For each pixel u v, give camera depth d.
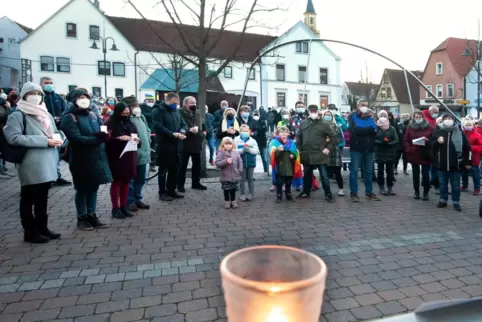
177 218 5.98
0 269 3.98
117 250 4.56
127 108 5.78
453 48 50.31
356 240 4.98
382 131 7.95
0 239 4.91
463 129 8.16
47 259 4.26
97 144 5.11
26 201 4.72
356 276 3.84
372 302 3.29
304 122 7.49
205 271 3.95
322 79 46.50
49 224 5.59
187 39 10.52
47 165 4.67
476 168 8.08
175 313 3.10
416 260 4.28
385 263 4.19
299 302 0.71
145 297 3.38
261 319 0.71
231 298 0.75
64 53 38.12
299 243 4.86
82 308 3.18
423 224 5.75
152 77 21.61
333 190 8.44
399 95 56.28
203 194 7.71
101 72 39.00
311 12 69.56
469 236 5.16
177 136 6.90
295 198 7.53
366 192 7.51
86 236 5.07
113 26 39.12
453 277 3.82
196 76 22.06
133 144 5.80
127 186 6.02
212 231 5.33
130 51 39.44
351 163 7.32
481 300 1.15
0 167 9.27
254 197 7.61
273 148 7.55
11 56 50.34
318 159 7.23
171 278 3.77
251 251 0.87
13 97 9.47
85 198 5.38
